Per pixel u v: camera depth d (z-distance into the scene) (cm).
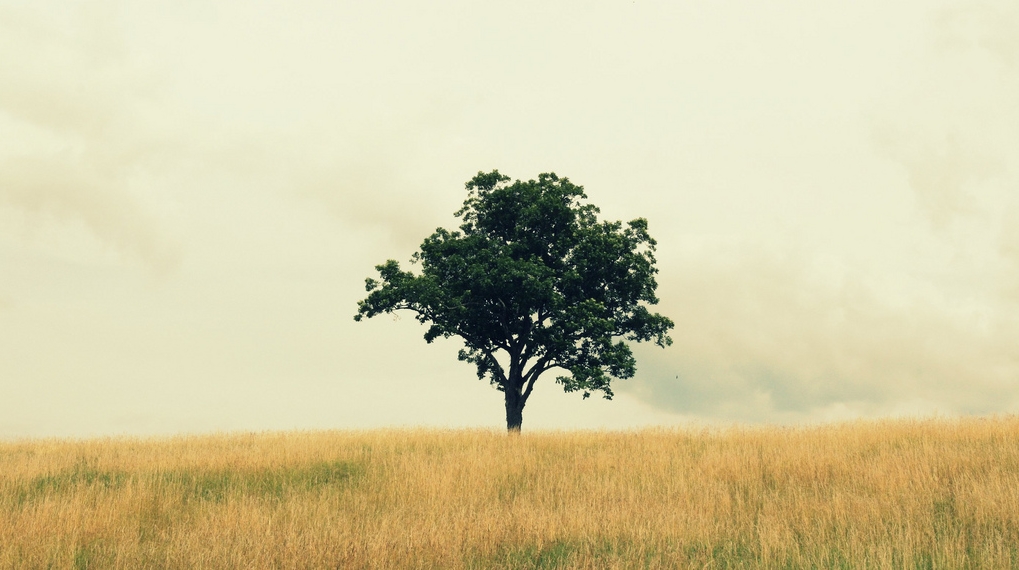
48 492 1223
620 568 834
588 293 2811
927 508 1070
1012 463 1303
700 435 1944
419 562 836
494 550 912
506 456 1605
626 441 1862
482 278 2570
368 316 2664
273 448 1720
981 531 962
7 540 907
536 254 2800
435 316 2694
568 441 1898
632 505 1127
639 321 2859
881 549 861
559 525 1024
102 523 1020
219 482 1400
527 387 2791
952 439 1594
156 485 1325
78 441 2030
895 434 1673
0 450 1819
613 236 2719
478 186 2841
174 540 948
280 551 862
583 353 2730
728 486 1296
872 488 1208
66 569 820
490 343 2900
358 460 1599
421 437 1970
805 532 965
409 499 1227
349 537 921
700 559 882
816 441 1656
